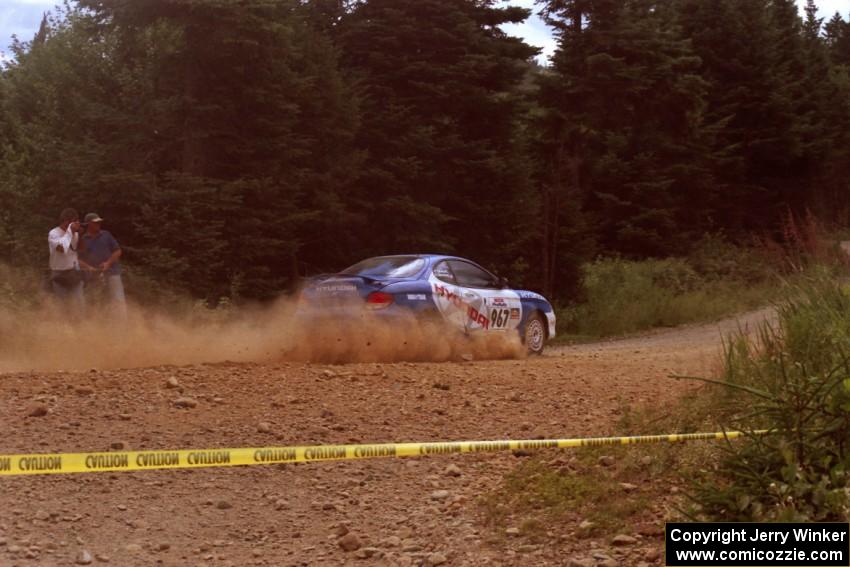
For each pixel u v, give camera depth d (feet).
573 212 142.41
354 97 108.99
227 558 24.08
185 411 37.11
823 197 234.79
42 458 22.40
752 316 125.90
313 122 105.60
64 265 65.41
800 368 29.84
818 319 35.76
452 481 29.99
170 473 30.48
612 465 29.25
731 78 218.38
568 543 23.84
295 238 101.50
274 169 97.45
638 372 52.29
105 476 29.73
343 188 109.50
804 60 244.01
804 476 23.07
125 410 36.81
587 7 160.76
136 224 88.79
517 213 125.80
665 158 190.70
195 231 88.94
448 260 64.90
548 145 160.97
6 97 119.96
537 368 53.83
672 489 26.27
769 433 25.05
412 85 119.75
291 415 37.37
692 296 137.39
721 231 207.21
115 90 103.65
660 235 180.04
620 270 150.10
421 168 118.11
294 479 30.27
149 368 46.34
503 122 127.54
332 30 121.60
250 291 93.81
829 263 44.78
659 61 166.81
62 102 101.19
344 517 27.09
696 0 218.79
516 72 128.06
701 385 39.40
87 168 90.38
